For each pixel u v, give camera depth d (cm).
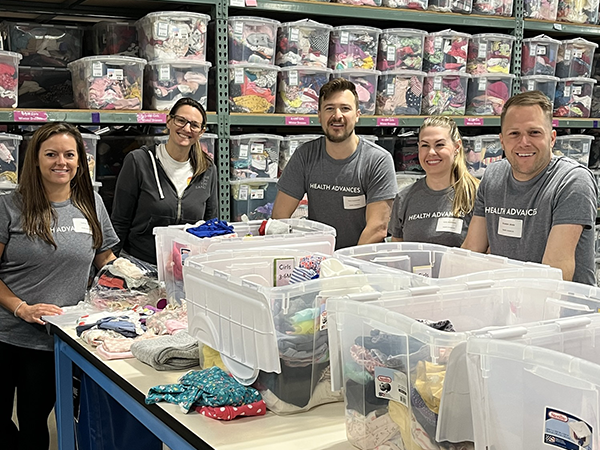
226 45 391
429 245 241
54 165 258
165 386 177
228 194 399
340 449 147
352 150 329
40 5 423
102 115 360
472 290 170
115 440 258
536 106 225
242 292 170
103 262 296
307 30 411
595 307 165
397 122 434
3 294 262
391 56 435
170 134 335
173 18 373
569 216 223
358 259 228
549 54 489
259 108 400
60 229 266
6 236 261
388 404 139
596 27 509
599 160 549
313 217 344
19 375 271
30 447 273
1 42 361
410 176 455
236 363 177
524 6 482
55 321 247
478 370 121
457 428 127
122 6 434
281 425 161
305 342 167
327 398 174
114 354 210
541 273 193
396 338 135
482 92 468
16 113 341
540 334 130
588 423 105
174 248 260
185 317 235
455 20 453
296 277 200
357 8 422
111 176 409
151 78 381
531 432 115
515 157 231
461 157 288
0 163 346
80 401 258
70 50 401
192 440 157
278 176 419
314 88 416
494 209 247
